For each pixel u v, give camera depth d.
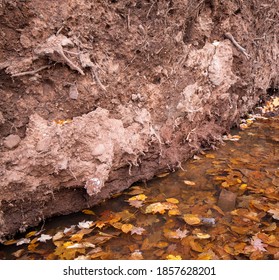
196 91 2.69
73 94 1.94
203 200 2.25
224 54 2.92
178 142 2.63
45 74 1.85
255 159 2.77
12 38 1.71
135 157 2.26
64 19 1.81
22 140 1.81
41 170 1.85
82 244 1.83
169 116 2.49
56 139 1.87
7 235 1.89
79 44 1.90
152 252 1.82
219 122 3.11
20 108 1.81
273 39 3.92
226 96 3.02
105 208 2.16
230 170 2.57
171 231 1.96
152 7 2.20
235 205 2.19
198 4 2.55
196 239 1.90
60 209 2.07
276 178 2.47
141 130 2.29
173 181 2.46
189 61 2.59
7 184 1.76
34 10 1.73
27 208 1.92
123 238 1.92
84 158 1.99
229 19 2.96
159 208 2.11
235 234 1.93
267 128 3.42
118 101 2.17
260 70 3.68
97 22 1.96
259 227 1.99
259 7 3.29
